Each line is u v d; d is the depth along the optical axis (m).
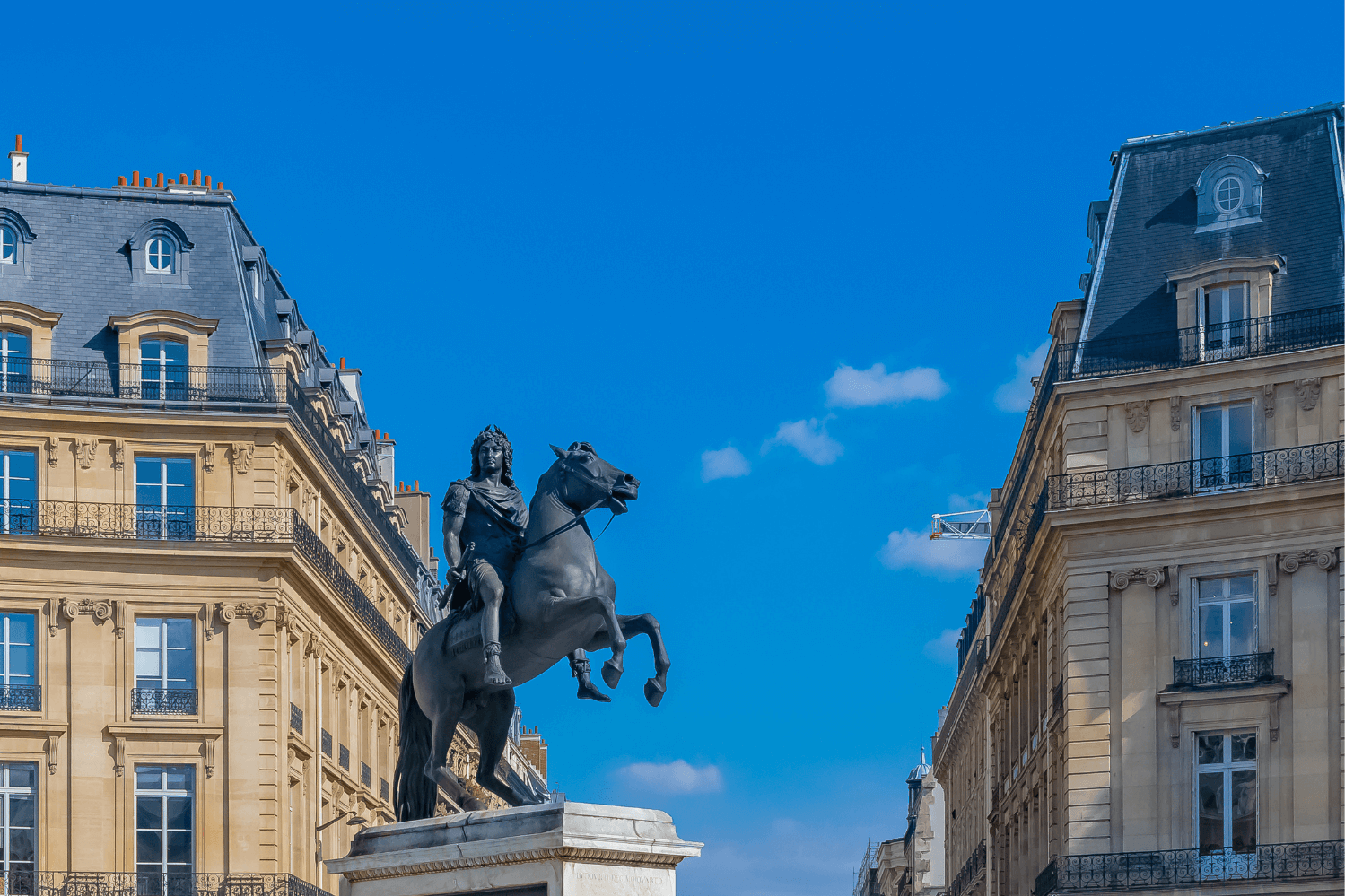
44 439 50.75
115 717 50.03
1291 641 45.34
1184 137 51.19
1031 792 58.97
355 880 12.77
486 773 13.95
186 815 50.25
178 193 55.38
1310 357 46.16
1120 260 50.19
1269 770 44.97
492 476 14.18
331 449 58.56
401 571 70.06
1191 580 47.03
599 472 13.49
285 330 58.06
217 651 51.25
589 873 11.98
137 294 53.41
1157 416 48.03
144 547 50.72
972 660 86.38
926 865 124.12
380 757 66.69
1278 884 44.09
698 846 12.47
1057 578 50.62
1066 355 50.12
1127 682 47.09
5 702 49.22
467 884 12.31
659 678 12.94
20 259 52.66
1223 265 47.84
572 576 13.27
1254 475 46.41
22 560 49.94
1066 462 48.78
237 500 51.97
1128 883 45.75
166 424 51.59
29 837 48.91
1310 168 49.16
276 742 51.12
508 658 13.54
